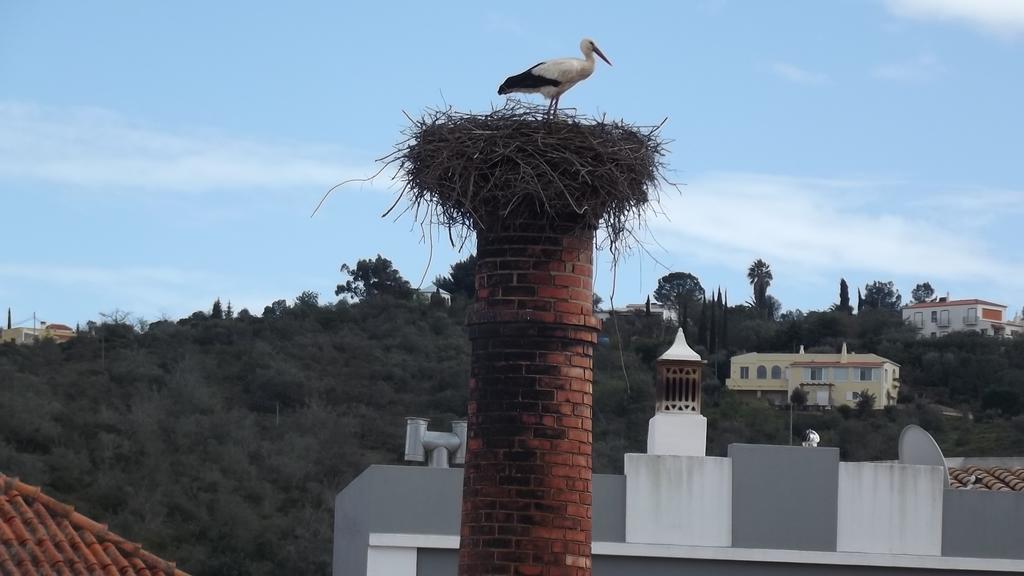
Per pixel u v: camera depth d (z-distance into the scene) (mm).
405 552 21875
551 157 12539
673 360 23391
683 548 22453
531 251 12750
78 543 14609
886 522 22891
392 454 62000
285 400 67375
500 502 12422
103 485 54219
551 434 12523
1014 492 23062
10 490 14961
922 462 24359
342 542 23156
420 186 13141
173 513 53469
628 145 12914
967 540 22953
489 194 12688
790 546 22672
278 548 51906
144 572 14672
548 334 12656
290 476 57969
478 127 12766
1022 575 22812
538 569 12289
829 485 22875
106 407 62656
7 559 13812
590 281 12977
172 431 60312
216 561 50656
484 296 12820
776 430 74438
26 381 63500
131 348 72188
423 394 69438
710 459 22797
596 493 22688
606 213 13047
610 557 22469
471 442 12711
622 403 58719
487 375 12695
